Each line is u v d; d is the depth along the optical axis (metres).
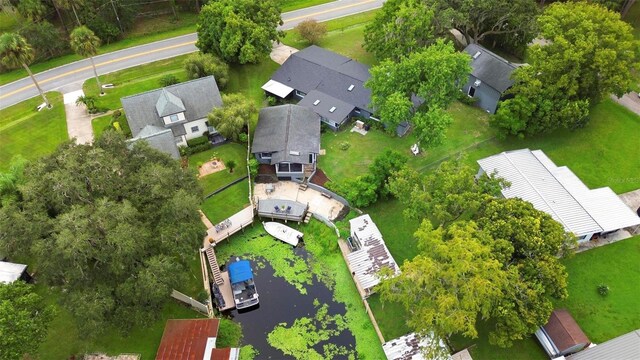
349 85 70.62
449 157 62.59
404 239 53.72
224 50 72.44
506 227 42.25
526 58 82.31
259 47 72.94
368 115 68.44
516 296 40.72
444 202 45.75
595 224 50.12
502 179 48.22
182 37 88.62
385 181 55.38
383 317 47.53
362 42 85.81
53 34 82.25
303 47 85.00
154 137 57.84
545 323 40.62
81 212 38.28
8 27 89.12
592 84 60.19
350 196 55.41
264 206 57.00
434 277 37.84
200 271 51.34
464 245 38.44
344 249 53.72
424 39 72.00
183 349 42.78
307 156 59.62
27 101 74.00
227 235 54.59
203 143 65.62
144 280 38.38
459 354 43.38
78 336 40.50
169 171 44.91
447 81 56.50
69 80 78.44
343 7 95.94
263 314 49.28
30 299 37.41
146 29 91.31
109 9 85.81
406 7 68.38
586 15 61.75
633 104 69.12
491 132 66.44
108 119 70.06
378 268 49.41
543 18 63.78
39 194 41.34
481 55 70.94
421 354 42.41
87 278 39.12
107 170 42.78
